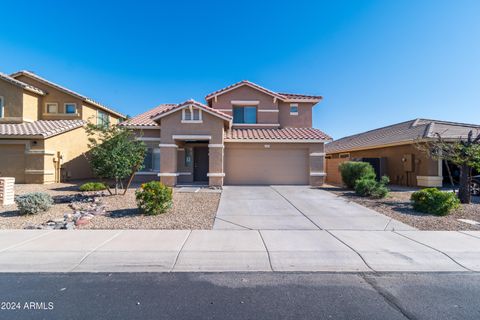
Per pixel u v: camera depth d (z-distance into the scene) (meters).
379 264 5.29
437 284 4.55
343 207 10.46
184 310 3.72
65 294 4.14
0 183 10.41
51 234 6.86
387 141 19.34
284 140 17.16
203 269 5.05
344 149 25.20
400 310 3.77
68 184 17.36
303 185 17.38
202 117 15.87
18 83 19.86
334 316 3.61
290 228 7.61
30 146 17.34
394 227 7.74
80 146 21.11
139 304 3.87
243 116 20.73
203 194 13.27
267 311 3.71
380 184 12.95
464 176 11.31
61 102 22.53
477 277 4.82
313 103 21.66
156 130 18.22
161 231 7.20
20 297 4.04
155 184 9.19
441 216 9.05
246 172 17.64
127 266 5.12
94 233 6.98
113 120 27.95
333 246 6.15
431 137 15.44
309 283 4.56
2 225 7.73
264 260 5.41
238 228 7.57
